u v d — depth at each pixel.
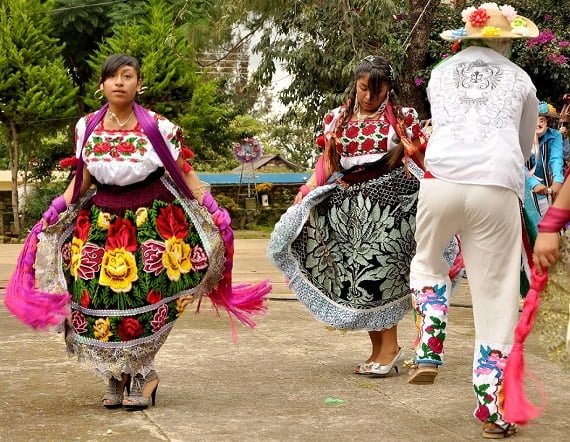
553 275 3.31
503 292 3.93
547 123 7.57
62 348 6.11
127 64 4.37
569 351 3.15
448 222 3.98
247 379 5.17
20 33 24.73
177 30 21.45
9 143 25.92
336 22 14.52
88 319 4.44
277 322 7.22
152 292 4.42
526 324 3.34
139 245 4.41
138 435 3.98
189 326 7.02
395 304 5.23
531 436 3.96
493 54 4.12
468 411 4.40
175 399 4.68
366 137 5.17
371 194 5.18
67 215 4.51
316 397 4.72
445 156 3.94
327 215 5.30
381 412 4.39
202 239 4.57
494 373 3.89
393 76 5.17
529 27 4.08
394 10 13.99
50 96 24.95
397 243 5.18
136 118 4.41
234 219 29.17
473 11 4.10
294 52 15.02
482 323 3.94
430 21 13.93
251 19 15.88
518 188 3.93
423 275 4.17
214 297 4.74
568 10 14.13
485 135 3.92
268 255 5.36
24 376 5.25
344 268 5.26
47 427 4.12
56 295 4.38
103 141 4.38
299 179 33.03
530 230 4.16
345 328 5.26
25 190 27.66
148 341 4.45
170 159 4.40
